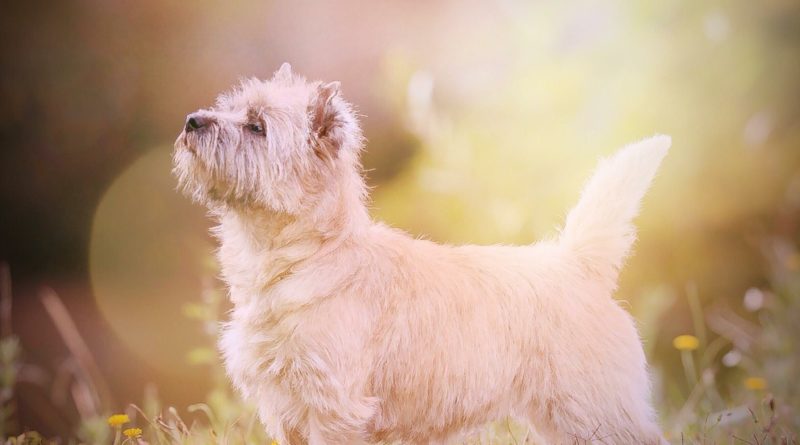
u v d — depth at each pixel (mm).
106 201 12656
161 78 12594
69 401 9852
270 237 4191
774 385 6777
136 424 6441
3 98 12523
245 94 4508
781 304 8180
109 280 12297
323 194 4195
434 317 4207
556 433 4227
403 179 11297
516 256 4457
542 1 10086
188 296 11875
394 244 4367
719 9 10961
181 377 10531
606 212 4457
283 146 4168
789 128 11672
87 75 12664
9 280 12406
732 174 11539
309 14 12430
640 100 10141
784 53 11461
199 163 4234
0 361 7793
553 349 4184
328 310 4043
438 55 11812
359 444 4078
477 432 4574
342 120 4270
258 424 5227
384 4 12273
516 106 9945
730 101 11344
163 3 12633
